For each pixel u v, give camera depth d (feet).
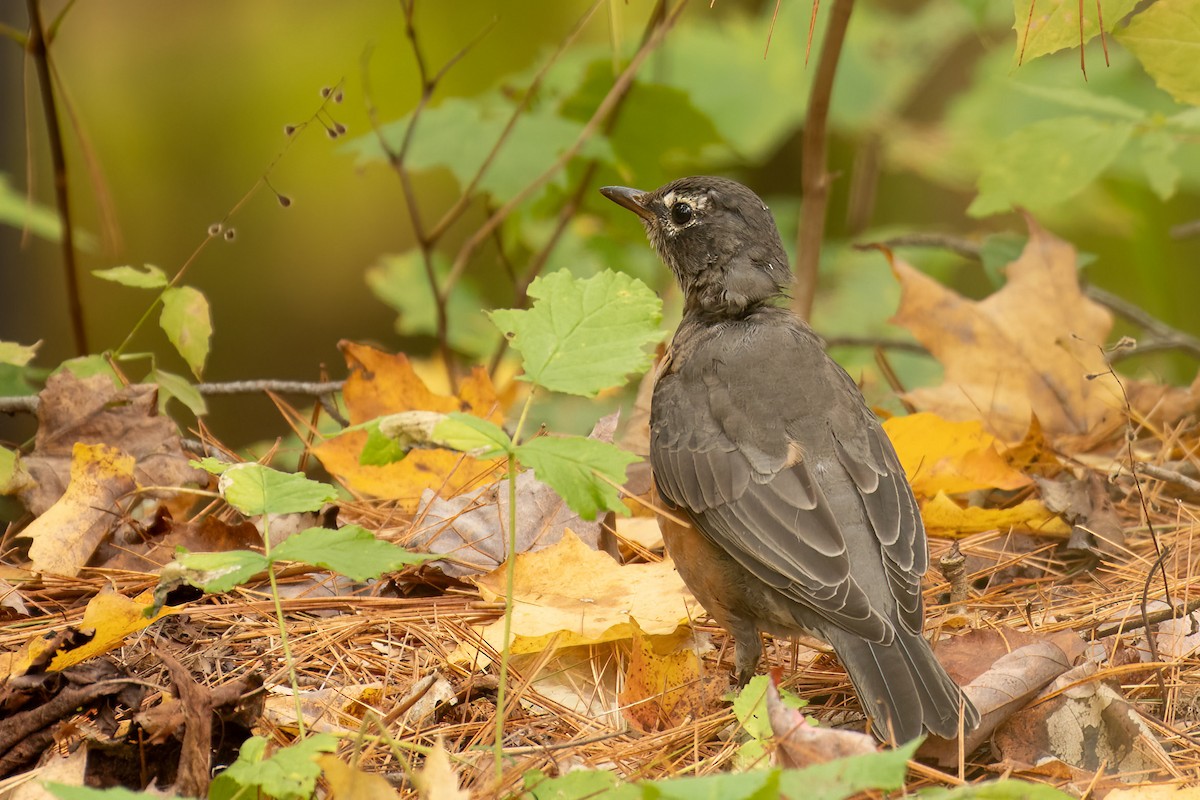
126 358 35.47
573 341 23.06
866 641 25.59
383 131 44.14
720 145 45.98
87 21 66.85
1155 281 53.78
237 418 69.05
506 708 26.21
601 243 51.67
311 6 65.36
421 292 52.08
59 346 61.72
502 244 47.19
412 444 22.77
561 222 45.75
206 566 21.57
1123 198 53.83
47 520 30.71
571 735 25.67
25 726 23.63
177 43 67.10
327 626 28.86
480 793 22.54
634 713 26.21
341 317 71.82
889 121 56.44
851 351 53.21
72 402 33.55
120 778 22.61
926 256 55.72
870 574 26.94
